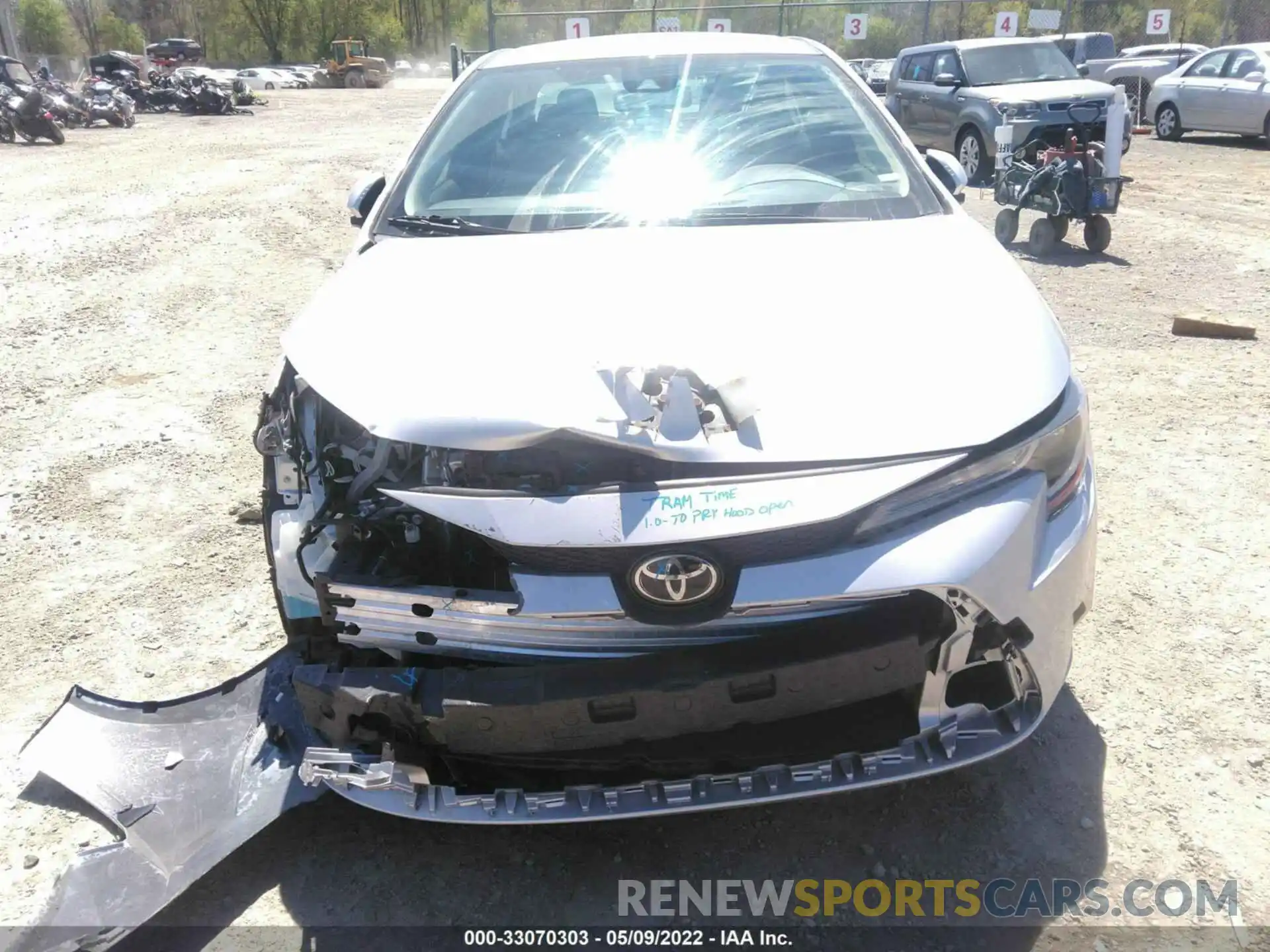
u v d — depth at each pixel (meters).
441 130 3.39
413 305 2.42
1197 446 4.40
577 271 2.55
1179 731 2.67
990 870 2.26
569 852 2.35
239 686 2.66
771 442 1.93
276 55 65.19
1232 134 15.34
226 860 2.33
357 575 2.09
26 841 2.39
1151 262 7.79
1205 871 2.24
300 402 2.31
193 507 4.05
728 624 1.94
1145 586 3.34
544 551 1.94
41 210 10.38
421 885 2.26
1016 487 2.02
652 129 3.29
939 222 2.88
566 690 1.91
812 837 2.37
